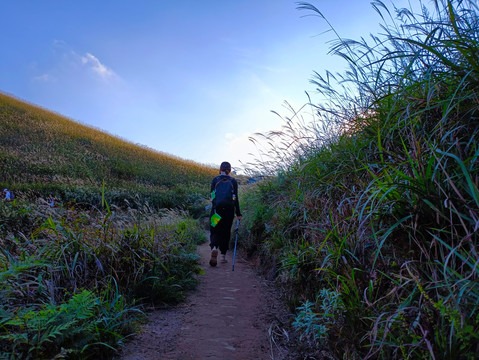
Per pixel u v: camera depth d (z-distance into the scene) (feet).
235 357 8.43
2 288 8.57
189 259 16.88
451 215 5.87
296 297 11.27
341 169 11.25
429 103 7.68
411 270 6.36
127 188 83.56
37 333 7.13
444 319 5.41
